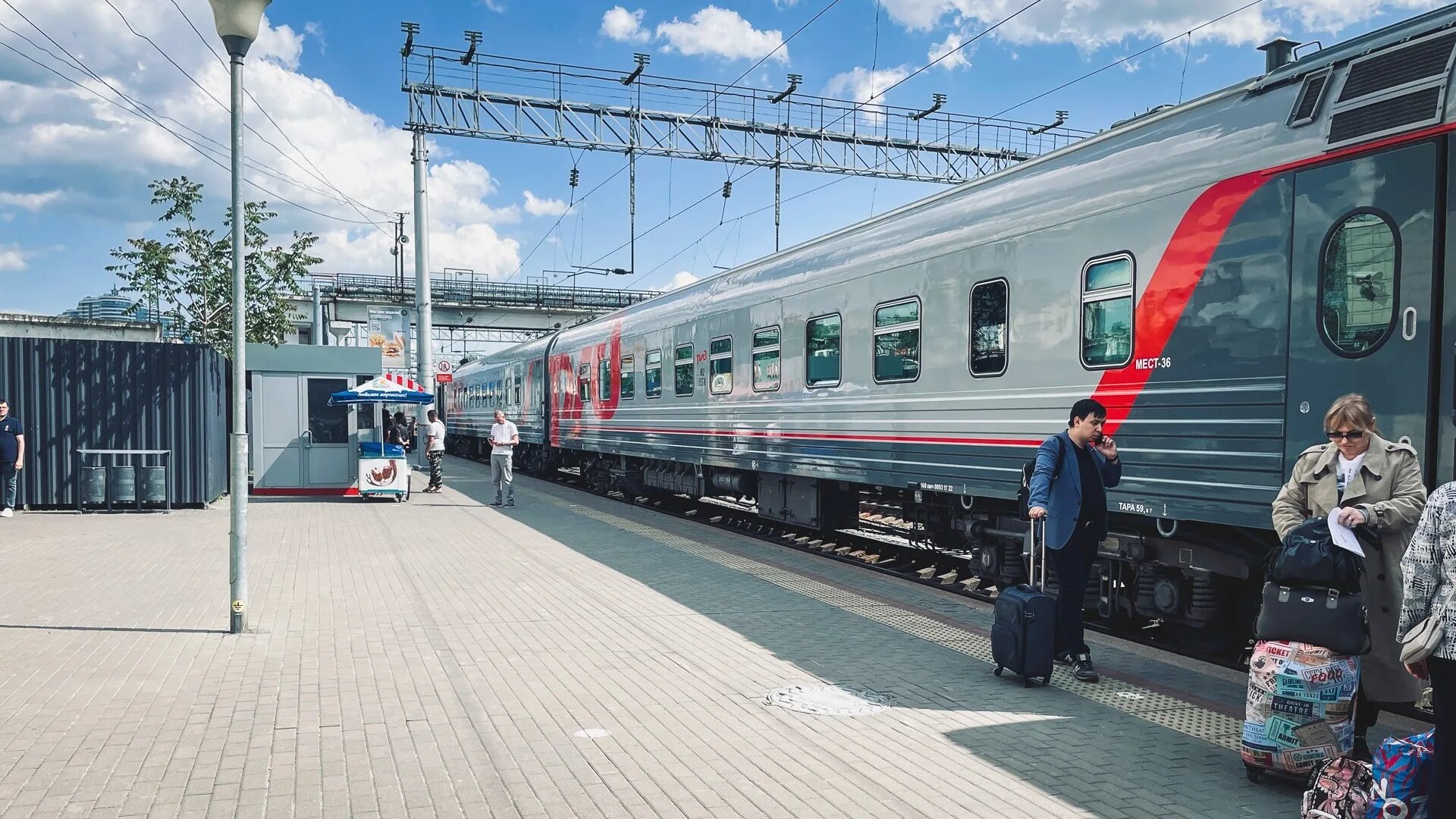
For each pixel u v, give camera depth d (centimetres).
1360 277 514
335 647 658
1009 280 776
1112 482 609
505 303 4991
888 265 939
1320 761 403
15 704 523
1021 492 618
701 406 1384
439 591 861
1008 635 574
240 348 695
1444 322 476
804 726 499
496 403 2909
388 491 1669
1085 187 703
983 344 807
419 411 2489
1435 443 480
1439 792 323
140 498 1443
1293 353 547
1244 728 426
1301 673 405
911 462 905
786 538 1306
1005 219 783
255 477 1698
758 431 1213
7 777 421
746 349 1244
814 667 614
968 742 476
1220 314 592
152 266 2192
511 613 771
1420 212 487
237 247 696
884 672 604
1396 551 410
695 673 598
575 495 1845
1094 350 689
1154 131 669
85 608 772
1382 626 412
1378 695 414
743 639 689
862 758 455
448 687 564
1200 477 606
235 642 667
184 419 1509
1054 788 419
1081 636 592
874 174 2377
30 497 1445
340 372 1725
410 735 482
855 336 997
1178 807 399
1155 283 639
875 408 960
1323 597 405
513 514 1485
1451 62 485
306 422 1716
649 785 420
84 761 441
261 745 464
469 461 3222
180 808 390
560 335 2188
